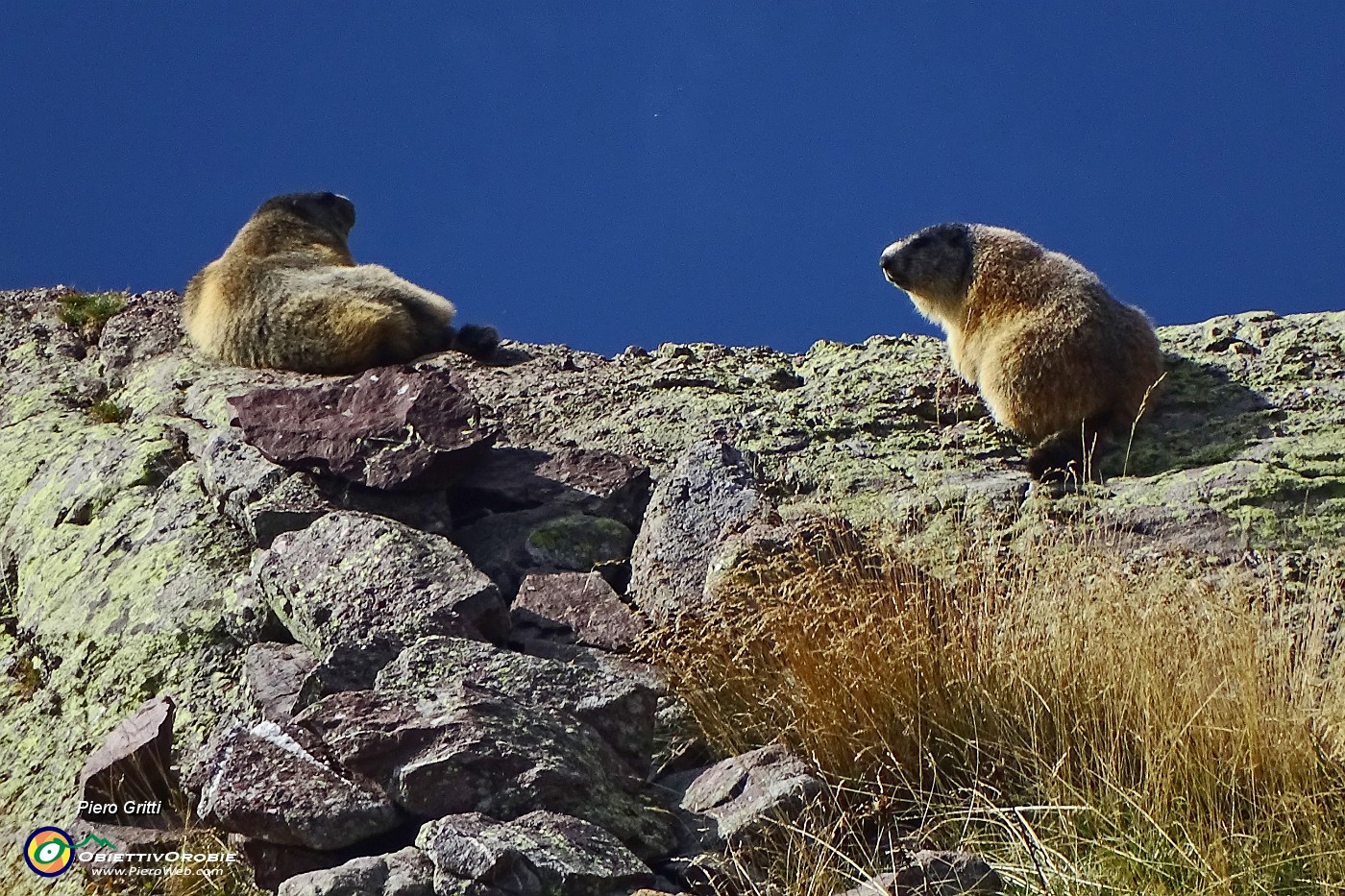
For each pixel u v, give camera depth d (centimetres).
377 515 2833
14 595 3048
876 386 3628
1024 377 3275
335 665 2269
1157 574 2377
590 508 2962
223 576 2748
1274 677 2077
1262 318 3844
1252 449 3136
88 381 3975
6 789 2462
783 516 2716
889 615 2259
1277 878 1841
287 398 3125
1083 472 3114
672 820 2033
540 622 2508
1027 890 1831
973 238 3597
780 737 2205
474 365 3922
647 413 3509
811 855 1923
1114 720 2059
